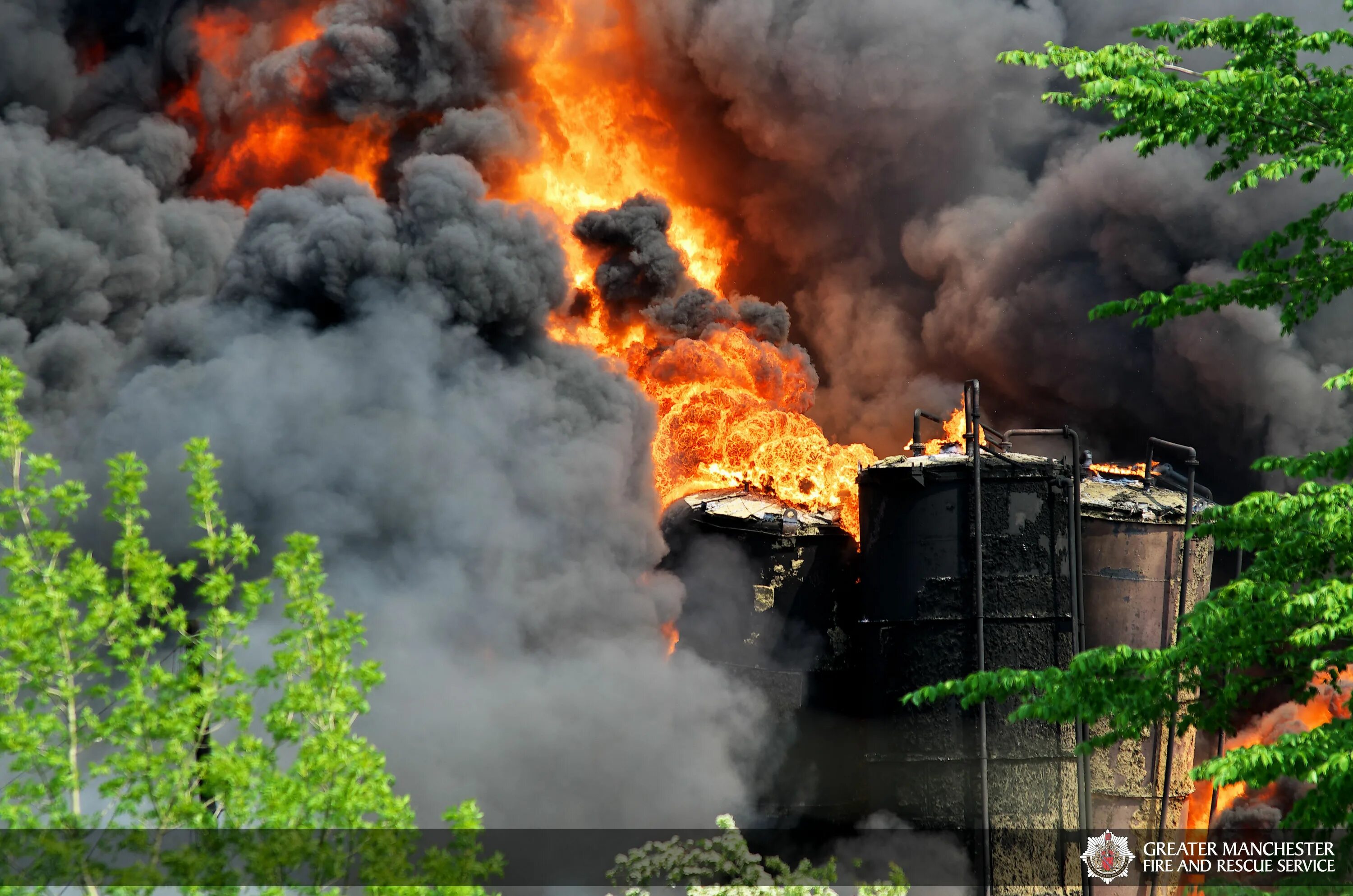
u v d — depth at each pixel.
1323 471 45.47
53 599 32.56
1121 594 86.56
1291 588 44.03
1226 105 44.41
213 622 34.22
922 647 81.31
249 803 32.97
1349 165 42.56
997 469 81.81
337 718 34.91
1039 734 78.81
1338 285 46.69
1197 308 47.75
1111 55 44.81
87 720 32.75
